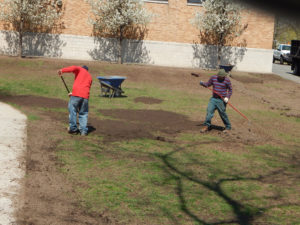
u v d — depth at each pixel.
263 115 13.34
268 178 6.30
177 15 26.95
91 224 4.00
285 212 4.81
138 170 6.14
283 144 9.12
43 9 24.69
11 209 4.07
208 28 25.62
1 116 9.16
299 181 6.21
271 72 28.42
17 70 19.59
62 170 5.73
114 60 26.70
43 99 12.95
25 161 5.88
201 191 5.43
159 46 27.12
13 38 25.20
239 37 27.75
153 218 4.34
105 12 24.67
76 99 8.19
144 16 24.45
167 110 12.83
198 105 14.47
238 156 7.61
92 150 7.13
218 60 26.89
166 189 5.38
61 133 8.20
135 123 10.29
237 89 19.42
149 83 19.62
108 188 5.18
